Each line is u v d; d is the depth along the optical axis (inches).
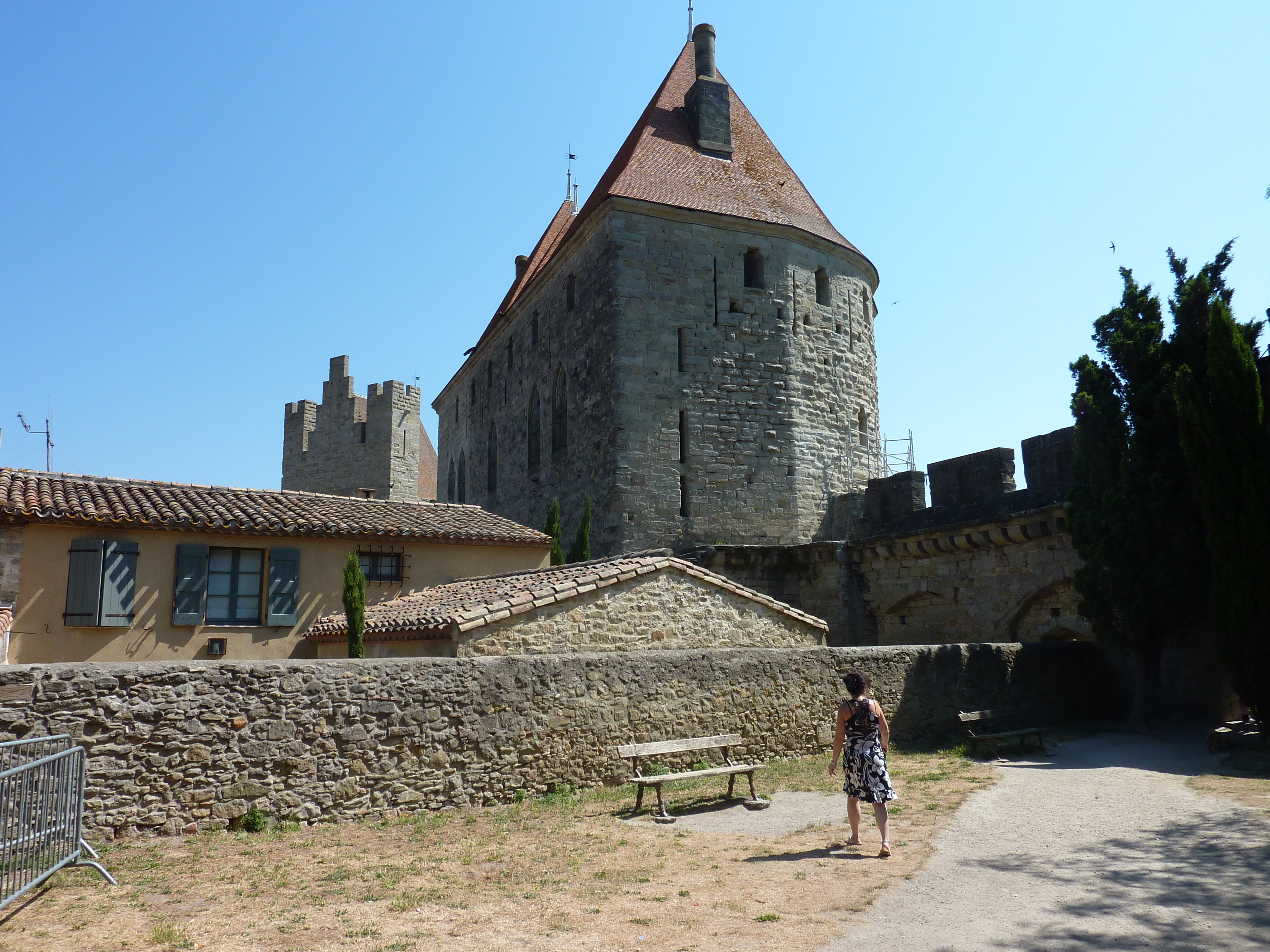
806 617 653.3
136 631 725.9
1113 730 690.2
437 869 328.8
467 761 439.8
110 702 358.0
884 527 1014.4
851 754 355.9
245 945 249.8
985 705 677.9
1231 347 606.5
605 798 462.0
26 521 689.6
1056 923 263.0
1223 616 596.1
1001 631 838.5
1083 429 716.7
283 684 396.8
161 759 366.0
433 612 584.7
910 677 638.5
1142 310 711.1
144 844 353.7
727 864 335.3
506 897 294.5
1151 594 664.4
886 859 338.0
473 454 1728.6
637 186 1163.9
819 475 1203.2
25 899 285.6
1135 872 312.8
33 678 343.6
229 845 357.7
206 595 757.3
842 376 1266.0
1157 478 668.1
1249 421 600.1
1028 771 526.6
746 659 560.4
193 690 376.2
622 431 1098.1
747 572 1061.8
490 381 1647.4
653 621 585.0
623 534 1074.7
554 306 1334.9
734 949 247.3
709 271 1178.0
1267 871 307.7
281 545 791.1
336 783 402.9
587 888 304.3
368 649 650.2
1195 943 244.5
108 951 242.5
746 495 1145.4
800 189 1354.6
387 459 2193.7
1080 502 717.3
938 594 917.2
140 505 760.3
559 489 1262.3
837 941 251.4
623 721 499.8
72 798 305.9
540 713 468.8
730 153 1306.6
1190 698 708.7
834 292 1285.7
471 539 864.3
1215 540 604.1
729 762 474.3
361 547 824.3
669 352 1138.0
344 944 251.1
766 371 1186.0
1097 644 765.9
